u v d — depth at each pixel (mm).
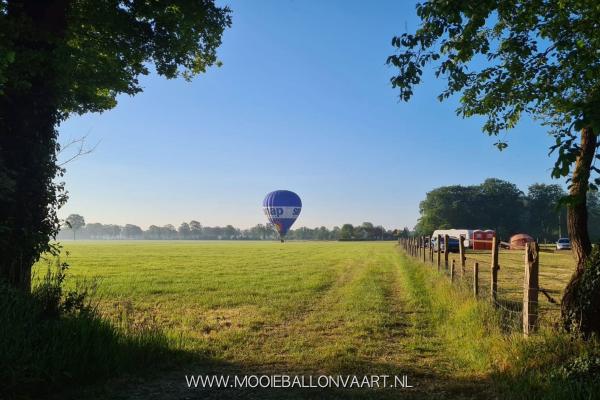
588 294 7000
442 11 6422
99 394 5977
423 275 21359
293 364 7625
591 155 6664
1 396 5352
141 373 6855
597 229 116000
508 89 8500
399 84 7039
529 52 7762
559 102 8664
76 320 6812
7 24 7289
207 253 54875
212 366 7438
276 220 98312
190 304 14367
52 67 7797
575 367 5867
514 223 133125
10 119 7617
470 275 19984
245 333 9930
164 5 10141
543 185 141125
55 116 8305
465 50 7309
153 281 21109
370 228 186500
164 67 11812
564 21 7469
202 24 11125
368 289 17297
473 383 6527
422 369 7301
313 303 14406
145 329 7996
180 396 6023
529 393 5766
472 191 135500
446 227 126625
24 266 7613
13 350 5559
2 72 6734
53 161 8227
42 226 7961
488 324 9062
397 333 10016
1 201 7449
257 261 37781
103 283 20016
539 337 7109
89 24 10242
